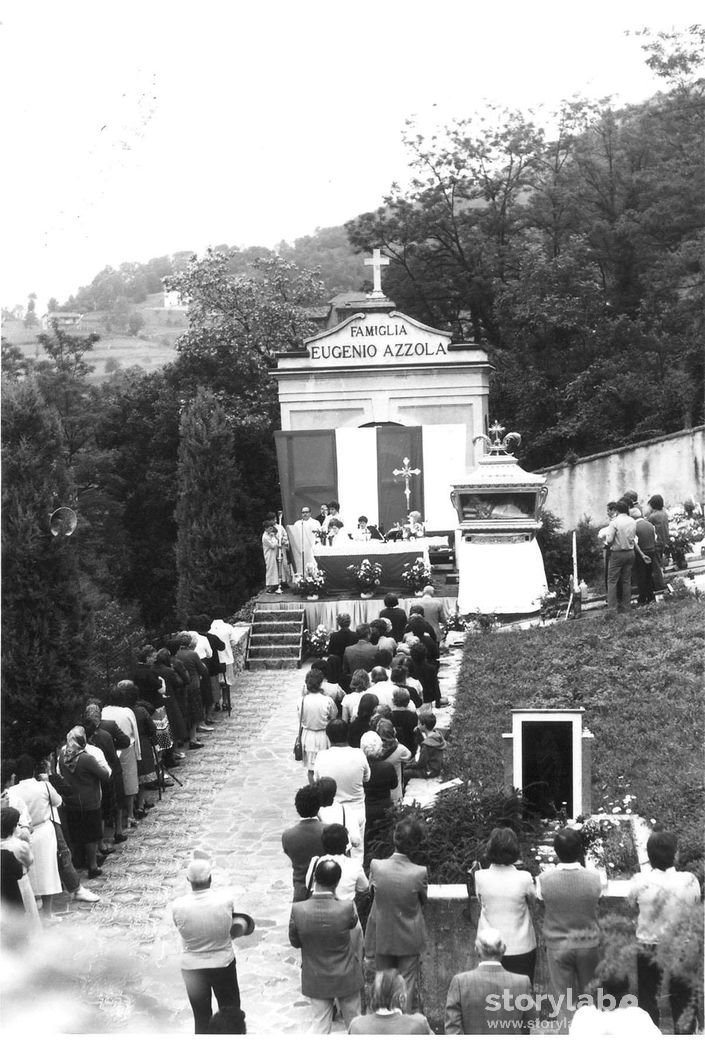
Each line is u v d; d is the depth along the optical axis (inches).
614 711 619.8
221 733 742.5
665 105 1444.4
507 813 436.1
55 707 654.5
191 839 556.4
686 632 713.6
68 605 661.3
